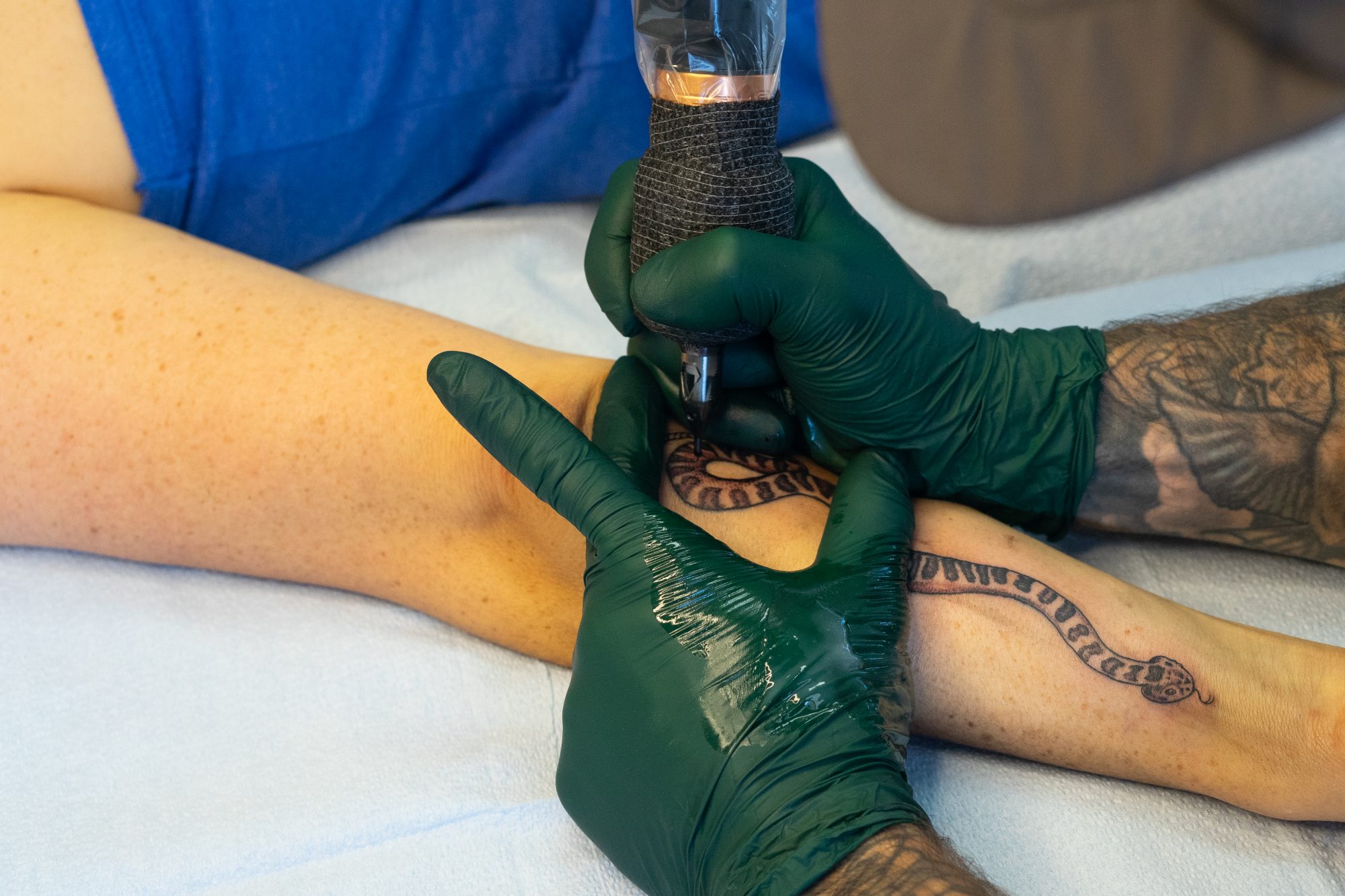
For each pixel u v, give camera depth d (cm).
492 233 182
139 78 142
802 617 95
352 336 131
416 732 119
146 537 134
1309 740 104
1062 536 132
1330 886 100
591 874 104
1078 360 123
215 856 104
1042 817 107
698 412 112
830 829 85
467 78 163
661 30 93
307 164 160
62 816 109
